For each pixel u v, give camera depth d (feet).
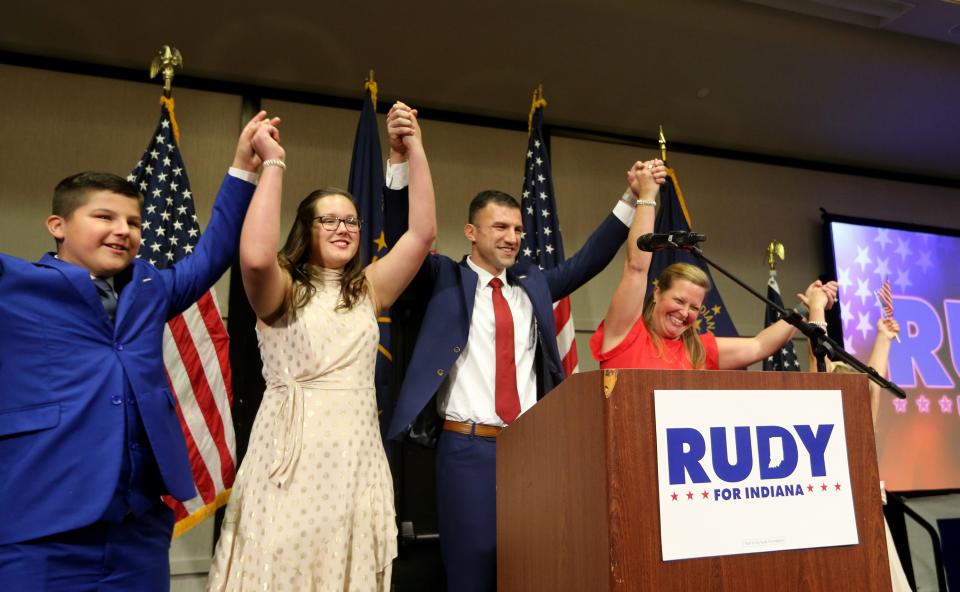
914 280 16.67
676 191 13.67
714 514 4.43
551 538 5.00
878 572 4.74
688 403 4.53
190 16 11.28
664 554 4.28
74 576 4.89
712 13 11.88
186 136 12.48
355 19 11.60
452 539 7.25
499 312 8.14
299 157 13.00
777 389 4.78
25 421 4.91
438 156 13.91
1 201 11.44
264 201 6.23
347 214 6.86
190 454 9.62
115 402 5.16
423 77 13.10
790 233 16.16
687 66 13.15
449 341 7.71
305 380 6.19
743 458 4.58
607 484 4.30
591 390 4.56
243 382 11.51
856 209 16.85
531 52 12.59
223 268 6.40
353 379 6.31
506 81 13.34
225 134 12.70
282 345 6.34
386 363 9.43
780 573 4.50
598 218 14.76
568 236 14.48
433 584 11.17
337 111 13.38
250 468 6.09
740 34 12.34
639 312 8.53
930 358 16.42
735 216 15.81
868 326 16.01
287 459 5.91
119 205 5.71
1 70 11.79
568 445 4.83
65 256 5.68
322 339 6.31
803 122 15.06
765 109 14.55
